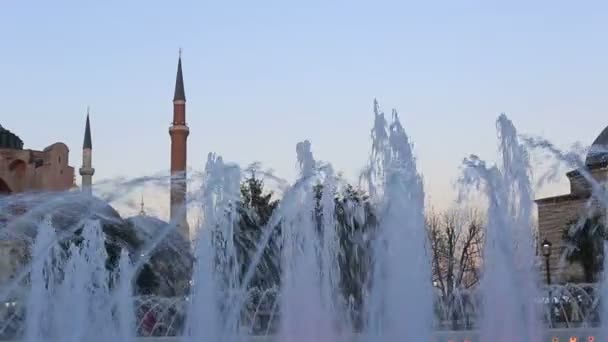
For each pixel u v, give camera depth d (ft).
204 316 64.03
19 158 247.50
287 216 65.05
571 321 106.73
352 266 92.02
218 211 67.31
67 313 74.69
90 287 76.89
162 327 102.01
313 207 65.82
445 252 184.34
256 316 92.68
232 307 73.15
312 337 62.44
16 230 103.55
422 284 55.98
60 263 82.53
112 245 134.10
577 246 173.58
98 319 75.77
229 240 71.05
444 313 103.09
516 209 64.49
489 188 64.95
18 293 87.20
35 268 78.38
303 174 66.85
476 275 166.61
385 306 56.24
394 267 56.44
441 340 62.39
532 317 62.34
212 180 67.05
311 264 64.08
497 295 61.16
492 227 63.21
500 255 62.18
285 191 65.92
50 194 93.61
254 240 111.75
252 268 97.35
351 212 91.15
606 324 69.26
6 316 86.58
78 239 84.84
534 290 63.31
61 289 76.33
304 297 63.05
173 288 135.54
